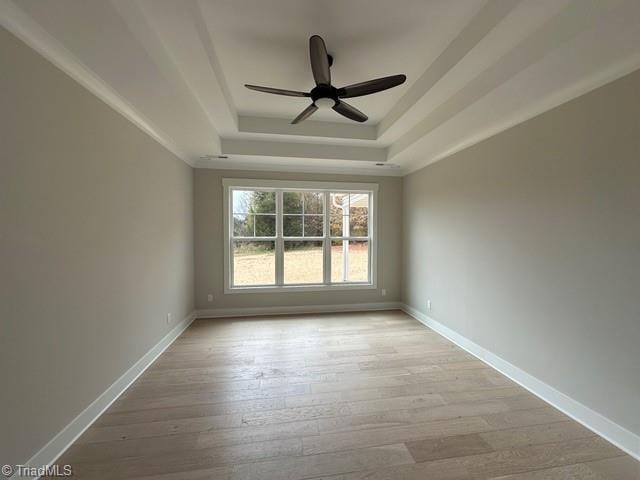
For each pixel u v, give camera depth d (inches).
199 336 142.9
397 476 61.7
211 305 174.9
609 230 73.1
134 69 70.2
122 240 94.3
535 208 94.5
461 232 133.5
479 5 68.4
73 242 72.1
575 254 81.6
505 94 82.4
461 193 133.9
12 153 55.9
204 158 162.9
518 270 101.3
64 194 69.4
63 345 68.7
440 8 69.3
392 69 96.1
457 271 135.9
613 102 71.7
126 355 96.3
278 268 182.9
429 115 115.3
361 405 86.7
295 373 106.1
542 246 92.0
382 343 135.1
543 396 91.0
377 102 121.5
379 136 144.6
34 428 60.6
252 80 104.9
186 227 157.5
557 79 74.0
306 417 80.8
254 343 134.3
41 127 62.5
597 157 75.6
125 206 96.0
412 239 180.4
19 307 57.4
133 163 101.0
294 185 180.5
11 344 55.7
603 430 74.2
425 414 82.6
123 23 54.5
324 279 189.3
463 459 66.4
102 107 83.7
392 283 194.7
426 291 163.6
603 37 57.2
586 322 78.7
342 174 186.1
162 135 121.3
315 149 158.2
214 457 66.4
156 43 68.9
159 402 87.8
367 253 193.8
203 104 106.8
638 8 49.6
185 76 86.9
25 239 58.7
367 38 80.7
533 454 68.0
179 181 146.8
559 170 86.3
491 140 115.0
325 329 153.9
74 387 72.1
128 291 97.7
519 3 57.9
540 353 92.4
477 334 122.0
